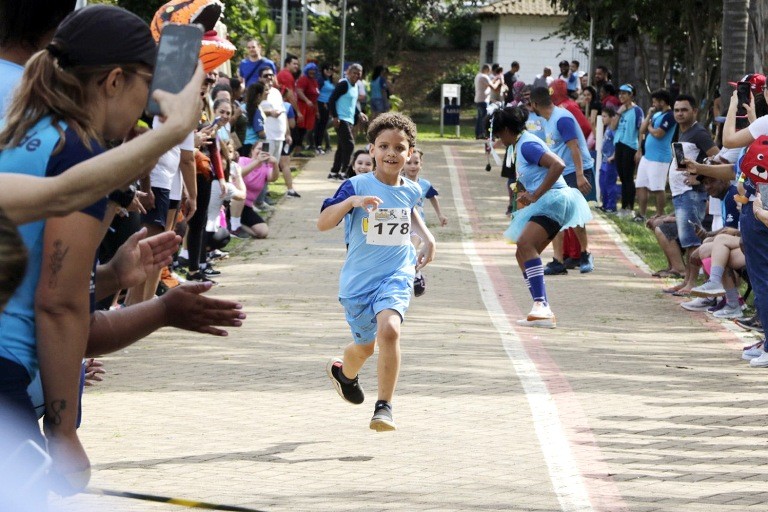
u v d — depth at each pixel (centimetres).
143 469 1370
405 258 1580
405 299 1543
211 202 3161
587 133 4600
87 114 747
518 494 1329
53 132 734
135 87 763
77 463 766
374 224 1555
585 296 2962
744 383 1988
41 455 608
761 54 3228
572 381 1958
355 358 1614
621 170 4672
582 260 3372
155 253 884
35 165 729
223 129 3266
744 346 2344
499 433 1612
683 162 2522
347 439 1556
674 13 5709
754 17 3259
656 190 4281
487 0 13338
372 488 1331
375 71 7550
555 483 1380
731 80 4316
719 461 1502
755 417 1745
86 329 757
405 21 11769
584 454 1516
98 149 743
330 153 7000
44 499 666
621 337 2416
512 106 2548
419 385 1884
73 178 660
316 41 12038
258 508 1223
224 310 877
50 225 732
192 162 2494
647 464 1476
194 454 1449
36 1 844
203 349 2127
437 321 2511
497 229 4259
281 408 1717
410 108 12712
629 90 4622
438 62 13512
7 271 564
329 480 1359
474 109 12825
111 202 821
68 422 758
